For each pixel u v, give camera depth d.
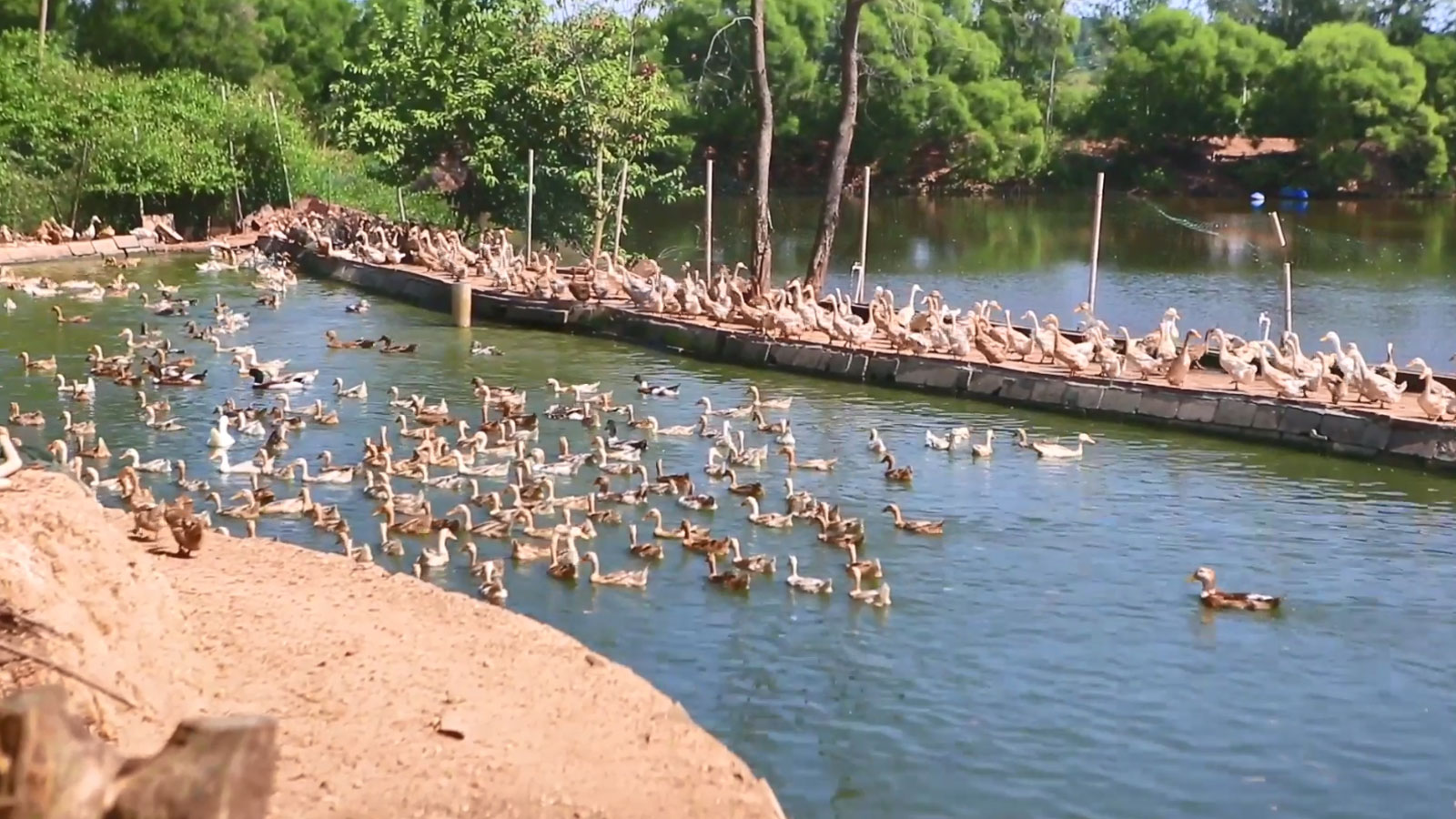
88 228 79.44
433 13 81.88
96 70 88.44
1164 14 122.19
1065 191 123.12
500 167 71.94
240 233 81.81
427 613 22.34
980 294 73.38
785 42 113.19
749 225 101.69
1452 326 62.62
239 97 91.38
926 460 38.75
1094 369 45.59
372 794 15.72
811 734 23.25
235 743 9.05
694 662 25.95
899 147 117.50
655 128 72.69
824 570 30.41
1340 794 21.62
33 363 47.50
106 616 16.17
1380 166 113.38
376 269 66.75
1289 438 39.75
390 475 36.28
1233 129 118.38
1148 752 22.84
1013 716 23.95
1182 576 30.14
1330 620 27.91
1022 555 31.28
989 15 129.88
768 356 50.75
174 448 38.56
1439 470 37.19
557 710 19.05
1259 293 71.88
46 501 16.84
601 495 34.50
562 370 49.91
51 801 8.63
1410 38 127.25
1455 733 23.48
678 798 16.94
